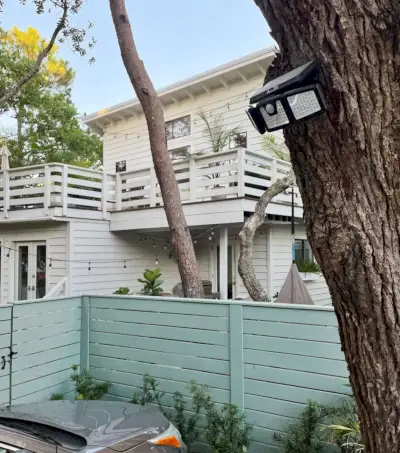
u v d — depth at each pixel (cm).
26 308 361
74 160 1719
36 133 1645
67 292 754
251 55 887
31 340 364
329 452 279
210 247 952
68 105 1708
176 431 242
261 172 715
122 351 388
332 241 120
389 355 117
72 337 405
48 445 189
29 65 1269
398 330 115
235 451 289
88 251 800
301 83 116
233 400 328
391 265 114
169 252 964
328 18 115
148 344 373
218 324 338
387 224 114
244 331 325
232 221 673
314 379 295
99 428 215
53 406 255
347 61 113
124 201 877
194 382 341
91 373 404
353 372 128
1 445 190
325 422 280
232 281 901
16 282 877
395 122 112
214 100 1015
